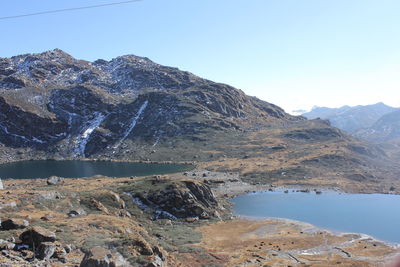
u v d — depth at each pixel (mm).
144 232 50531
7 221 35500
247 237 61594
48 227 40219
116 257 29281
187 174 130125
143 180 87750
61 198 60094
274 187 111125
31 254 28469
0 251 27906
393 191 104250
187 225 68188
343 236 62438
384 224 70625
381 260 48812
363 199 94438
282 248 54844
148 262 30703
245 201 93438
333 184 112688
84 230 41438
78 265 27641
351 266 45781
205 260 45219
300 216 77625
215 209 78500
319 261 48000
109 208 65375
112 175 138000
